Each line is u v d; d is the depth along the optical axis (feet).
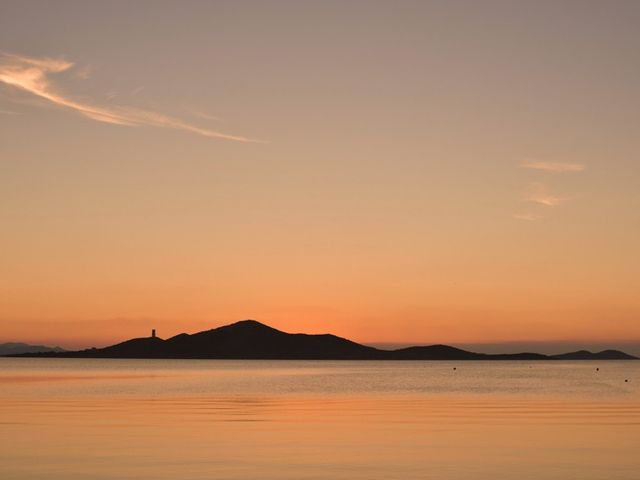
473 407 190.60
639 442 111.45
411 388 327.47
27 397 239.09
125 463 91.40
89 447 105.19
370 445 108.37
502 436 119.65
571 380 457.68
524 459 94.99
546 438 116.78
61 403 205.77
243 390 300.20
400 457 96.58
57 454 98.53
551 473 85.20
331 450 103.04
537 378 504.43
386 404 203.72
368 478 81.97
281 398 237.04
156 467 88.58
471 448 105.09
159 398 234.38
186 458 95.30
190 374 588.91
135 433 123.44
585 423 142.61
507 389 316.81
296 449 104.06
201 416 158.92
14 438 115.75
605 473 85.35
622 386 353.92
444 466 89.71
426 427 134.72
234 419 151.23
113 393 269.44
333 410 178.70
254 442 111.45
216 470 86.58
